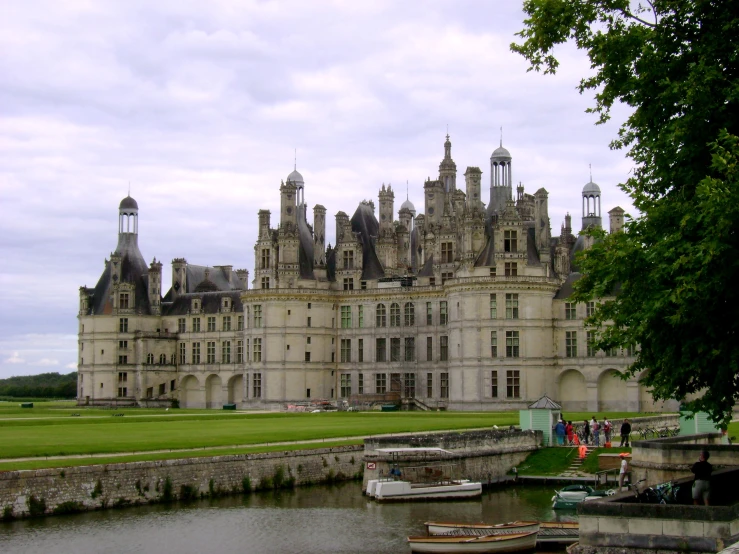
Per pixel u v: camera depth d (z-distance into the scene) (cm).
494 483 7862
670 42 4291
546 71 4619
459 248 14675
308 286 15650
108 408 16400
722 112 4028
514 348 13712
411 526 6053
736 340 3872
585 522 3762
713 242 3594
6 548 5244
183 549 5388
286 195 15612
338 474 7656
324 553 5372
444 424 9944
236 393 17462
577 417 11275
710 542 3566
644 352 4306
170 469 6550
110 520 5941
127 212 18562
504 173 15012
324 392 15612
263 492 7069
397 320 15388
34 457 6406
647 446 5834
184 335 18075
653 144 4178
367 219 16500
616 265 4150
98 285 18438
